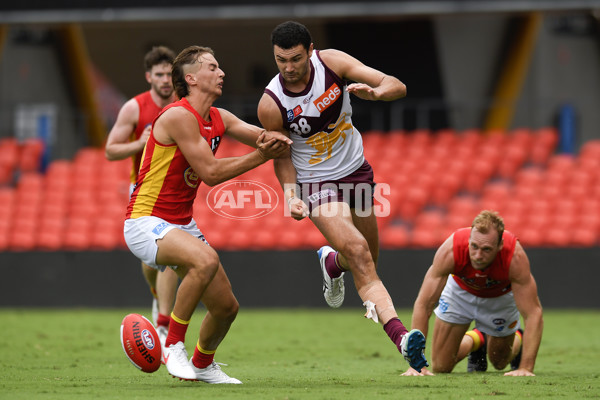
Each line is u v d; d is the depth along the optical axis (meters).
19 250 56.59
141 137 25.12
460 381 20.25
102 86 72.75
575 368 24.98
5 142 65.81
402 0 55.59
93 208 58.88
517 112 65.81
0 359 26.75
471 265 21.64
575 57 66.50
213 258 18.38
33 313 49.19
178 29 70.69
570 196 56.38
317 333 38.38
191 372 18.77
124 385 19.38
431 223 55.16
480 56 66.06
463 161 61.03
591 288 48.50
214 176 18.75
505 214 55.19
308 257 51.38
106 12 58.03
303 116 19.83
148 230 18.78
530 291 21.95
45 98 71.88
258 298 51.53
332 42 66.88
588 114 66.31
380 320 18.64
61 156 67.25
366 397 16.78
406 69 66.62
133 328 18.86
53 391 18.00
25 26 61.28
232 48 70.25
